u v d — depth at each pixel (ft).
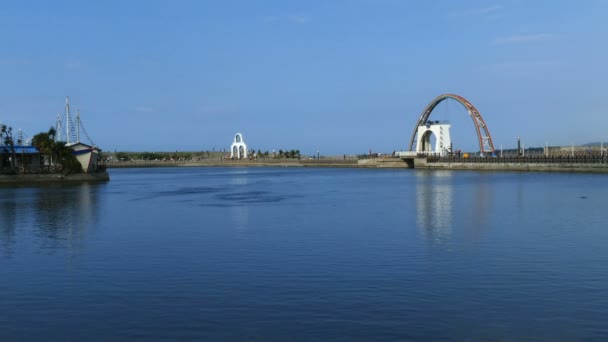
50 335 54.19
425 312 59.72
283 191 277.23
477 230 119.96
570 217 142.41
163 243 107.45
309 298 65.57
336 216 152.66
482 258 88.22
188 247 102.27
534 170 486.79
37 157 398.21
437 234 114.83
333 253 94.17
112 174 640.99
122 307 63.00
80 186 335.47
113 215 161.58
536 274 76.74
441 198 210.38
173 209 180.45
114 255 94.53
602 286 70.08
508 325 55.52
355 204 192.13
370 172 595.06
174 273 79.77
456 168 592.19
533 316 58.18
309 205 190.90
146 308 62.49
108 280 75.97
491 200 196.44
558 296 65.57
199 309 61.82
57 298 67.05
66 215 161.58
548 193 225.15
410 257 89.56
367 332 53.72
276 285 71.97
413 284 71.56
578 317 57.82
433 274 77.20
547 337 52.26
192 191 284.41
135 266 84.99
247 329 55.01
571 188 255.09
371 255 91.81
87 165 400.88
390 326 55.36
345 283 72.54
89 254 95.71
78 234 121.19
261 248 100.22
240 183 372.79
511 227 124.26
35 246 104.78
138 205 196.95
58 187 323.16
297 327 55.36
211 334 53.88
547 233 114.73
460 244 101.86
